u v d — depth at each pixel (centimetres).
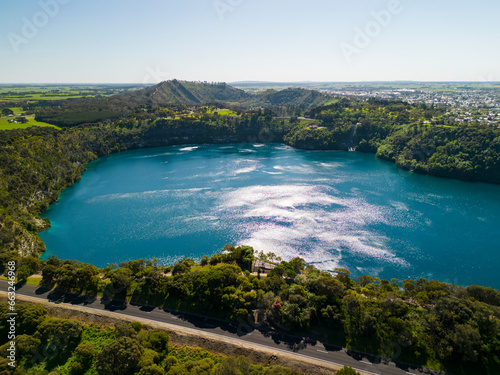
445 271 11956
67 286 9700
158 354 7181
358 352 7656
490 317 7762
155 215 16425
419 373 7100
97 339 7838
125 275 9712
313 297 8800
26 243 12456
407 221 15812
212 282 9125
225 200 18438
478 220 16000
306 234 14400
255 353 7494
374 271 11862
